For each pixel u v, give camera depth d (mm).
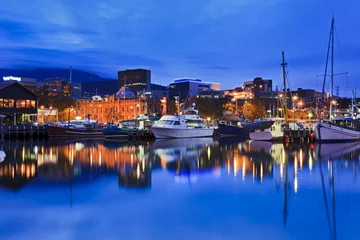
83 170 32219
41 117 132125
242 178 27734
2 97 92938
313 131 68812
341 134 63375
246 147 55656
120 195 22391
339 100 154125
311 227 16625
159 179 27547
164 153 47188
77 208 19547
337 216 18109
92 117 195500
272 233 15906
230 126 91000
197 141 70250
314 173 29891
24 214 18500
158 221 17375
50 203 20594
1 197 21906
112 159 40625
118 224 17016
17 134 84250
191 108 96750
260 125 92188
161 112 178125
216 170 31750
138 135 75625
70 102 148750
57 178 28203
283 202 20609
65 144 65125
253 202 20641
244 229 16359
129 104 180875
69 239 15250
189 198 21531
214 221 17391
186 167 33781
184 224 16969
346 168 32500
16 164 36344
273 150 50219
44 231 16156
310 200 21078
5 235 15688
